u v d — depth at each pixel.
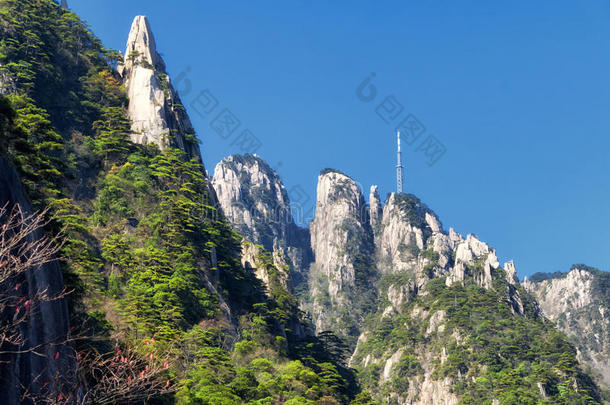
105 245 145.88
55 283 41.34
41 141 108.81
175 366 107.25
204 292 152.12
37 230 39.84
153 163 189.75
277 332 174.62
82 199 167.75
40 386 36.00
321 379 153.25
